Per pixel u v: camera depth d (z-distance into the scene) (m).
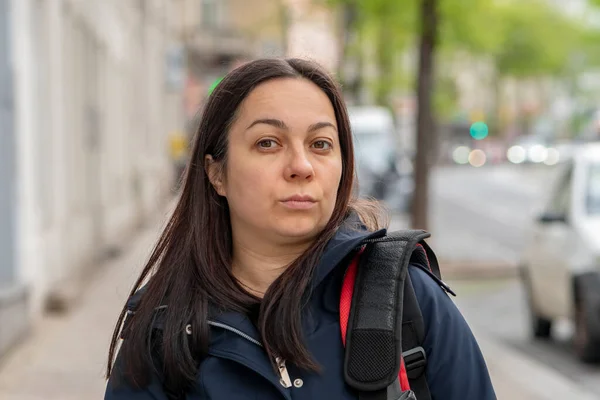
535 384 8.32
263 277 2.31
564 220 9.64
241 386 2.17
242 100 2.27
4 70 9.72
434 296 2.23
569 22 66.06
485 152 69.06
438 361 2.20
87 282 13.99
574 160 10.22
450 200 35.47
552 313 9.84
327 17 19.98
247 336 2.18
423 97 16.19
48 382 8.09
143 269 2.41
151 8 30.77
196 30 42.69
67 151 14.19
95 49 18.42
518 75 74.38
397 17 16.92
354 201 2.45
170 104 35.75
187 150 2.49
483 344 10.10
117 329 2.41
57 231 12.44
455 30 16.72
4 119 9.68
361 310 2.15
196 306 2.23
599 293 8.91
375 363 2.10
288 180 2.21
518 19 65.56
